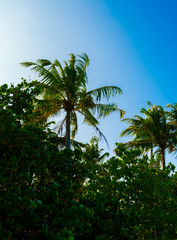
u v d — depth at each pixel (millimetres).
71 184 4148
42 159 3842
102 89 11320
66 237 2590
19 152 3586
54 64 11180
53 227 2953
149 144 16250
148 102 16172
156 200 5816
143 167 6125
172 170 6660
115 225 3307
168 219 5457
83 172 4383
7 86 5043
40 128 4324
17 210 2832
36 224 2951
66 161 4324
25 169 3602
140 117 16281
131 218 3498
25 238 2955
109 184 5699
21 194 3197
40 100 10523
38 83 10445
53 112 11195
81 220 3064
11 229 2830
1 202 2926
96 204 3711
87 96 11156
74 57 11852
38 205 3154
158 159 6883
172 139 15055
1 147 3512
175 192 6703
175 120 15758
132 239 3480
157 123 15211
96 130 11703
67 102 11188
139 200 5832
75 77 11680
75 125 13266
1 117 3824
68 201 3615
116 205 3691
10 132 3672
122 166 6121
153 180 5867
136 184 5738
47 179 4055
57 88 10984
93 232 3252
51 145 4395
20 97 5047
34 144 3893
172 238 5309
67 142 10469
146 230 5523
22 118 5082
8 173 3326
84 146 12633
